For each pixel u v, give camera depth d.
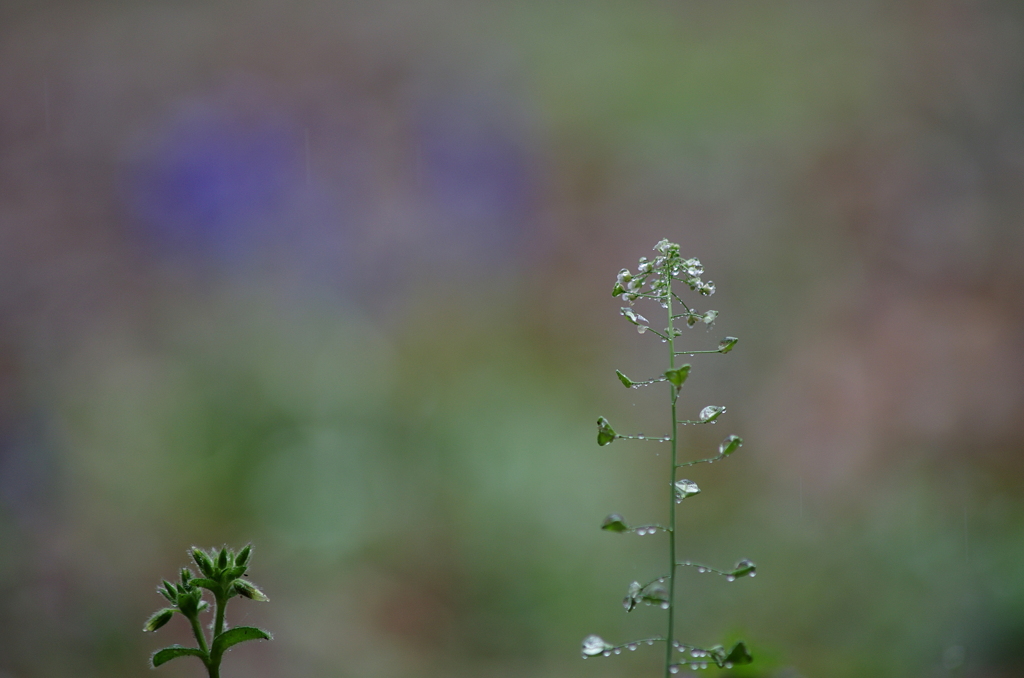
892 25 6.59
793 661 2.68
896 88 6.33
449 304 5.77
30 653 3.24
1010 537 3.27
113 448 4.50
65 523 4.08
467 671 3.27
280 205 6.20
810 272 5.54
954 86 6.20
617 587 3.70
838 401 4.78
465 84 6.76
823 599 3.20
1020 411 4.48
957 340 4.96
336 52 6.92
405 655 3.44
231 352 5.16
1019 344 4.90
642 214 6.12
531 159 6.46
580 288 5.84
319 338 5.41
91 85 6.61
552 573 3.81
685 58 6.72
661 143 6.37
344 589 3.78
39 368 5.12
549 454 4.52
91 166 6.29
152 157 6.34
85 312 5.60
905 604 3.02
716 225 5.95
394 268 6.02
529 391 5.02
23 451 4.45
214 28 6.96
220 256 5.97
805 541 3.78
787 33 6.71
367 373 5.08
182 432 4.56
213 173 6.26
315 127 6.56
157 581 3.80
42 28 6.78
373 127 6.58
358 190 6.33
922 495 3.89
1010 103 6.08
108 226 6.07
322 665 3.31
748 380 5.04
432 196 6.33
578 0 7.03
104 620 3.43
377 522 4.17
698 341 3.79
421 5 7.11
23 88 6.55
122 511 4.20
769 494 4.30
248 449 4.49
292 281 5.88
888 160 5.98
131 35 6.87
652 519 4.20
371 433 4.67
